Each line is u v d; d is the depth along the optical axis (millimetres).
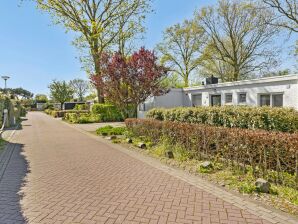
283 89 13109
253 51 28016
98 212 3867
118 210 3932
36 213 3857
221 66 31328
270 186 4680
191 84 34812
